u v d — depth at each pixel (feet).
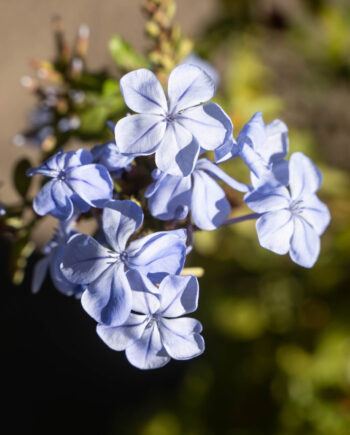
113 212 0.58
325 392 1.12
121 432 1.39
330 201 1.05
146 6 0.77
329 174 1.06
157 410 1.34
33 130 0.89
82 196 0.59
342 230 1.09
